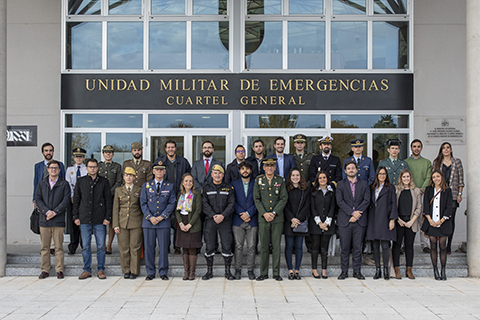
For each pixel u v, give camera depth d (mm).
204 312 4945
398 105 8633
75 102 8648
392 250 6629
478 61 6707
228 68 8742
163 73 8664
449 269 6746
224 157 8609
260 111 8617
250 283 6270
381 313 4918
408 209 6441
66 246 8133
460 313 4922
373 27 8773
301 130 8609
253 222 6520
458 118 8672
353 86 8625
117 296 5594
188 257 6551
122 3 8859
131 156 8664
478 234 6648
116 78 8672
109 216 6582
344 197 6508
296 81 8625
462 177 7145
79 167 7414
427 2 8742
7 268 6789
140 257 6781
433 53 8727
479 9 6703
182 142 8641
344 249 6516
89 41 8836
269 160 6383
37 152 8734
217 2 8844
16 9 8828
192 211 6414
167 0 8867
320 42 8766
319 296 5594
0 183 6789
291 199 6488
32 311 4996
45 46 8820
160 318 4750
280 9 8797
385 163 7098
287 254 6539
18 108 8766
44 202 6586
